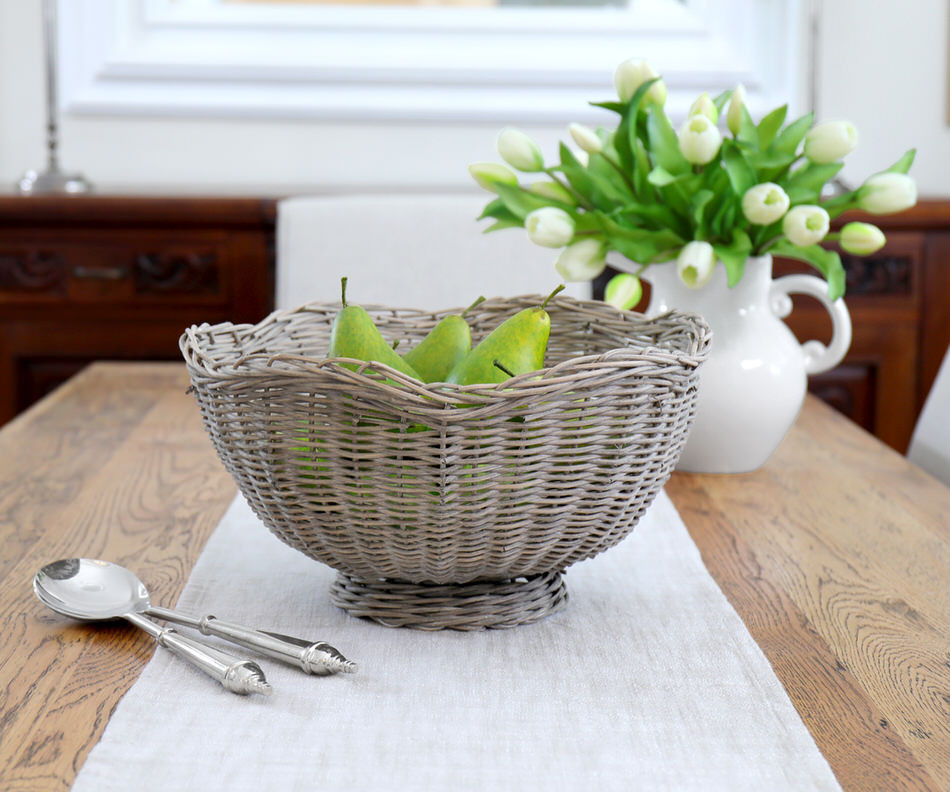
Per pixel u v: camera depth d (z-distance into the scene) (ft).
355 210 5.49
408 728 1.82
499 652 2.12
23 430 3.78
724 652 2.12
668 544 2.75
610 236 3.23
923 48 7.36
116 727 1.80
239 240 6.20
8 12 7.23
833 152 3.11
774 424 3.33
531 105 7.39
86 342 6.29
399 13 7.47
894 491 3.22
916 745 1.78
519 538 2.08
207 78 7.34
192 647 2.05
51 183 6.46
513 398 1.90
